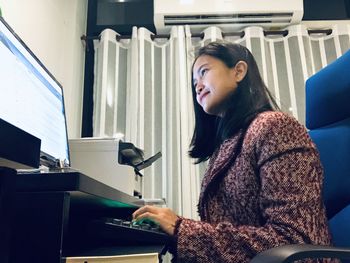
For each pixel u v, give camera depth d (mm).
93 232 745
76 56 2322
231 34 2447
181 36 2395
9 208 420
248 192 854
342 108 1128
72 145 1458
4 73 837
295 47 2395
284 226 717
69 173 513
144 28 2439
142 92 2283
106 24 2594
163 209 815
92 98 2439
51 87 1206
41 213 512
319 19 2629
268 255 565
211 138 1226
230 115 1025
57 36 2123
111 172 1433
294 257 555
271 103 1035
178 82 2299
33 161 431
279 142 807
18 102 906
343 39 2418
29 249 503
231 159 927
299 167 775
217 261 719
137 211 814
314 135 1157
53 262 498
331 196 1045
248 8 2428
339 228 970
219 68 1041
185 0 2443
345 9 2668
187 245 735
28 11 1744
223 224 769
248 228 757
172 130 2201
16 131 405
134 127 2211
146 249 707
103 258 543
